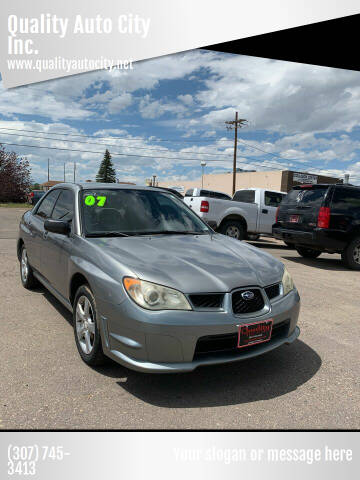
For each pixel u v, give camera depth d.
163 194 4.59
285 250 11.66
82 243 3.44
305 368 3.30
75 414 2.53
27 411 2.54
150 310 2.63
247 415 2.60
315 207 8.21
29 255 5.07
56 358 3.30
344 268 8.47
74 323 3.36
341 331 4.26
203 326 2.64
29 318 4.26
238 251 3.58
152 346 2.62
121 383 2.94
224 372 3.19
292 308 3.14
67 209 4.09
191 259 3.15
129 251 3.18
